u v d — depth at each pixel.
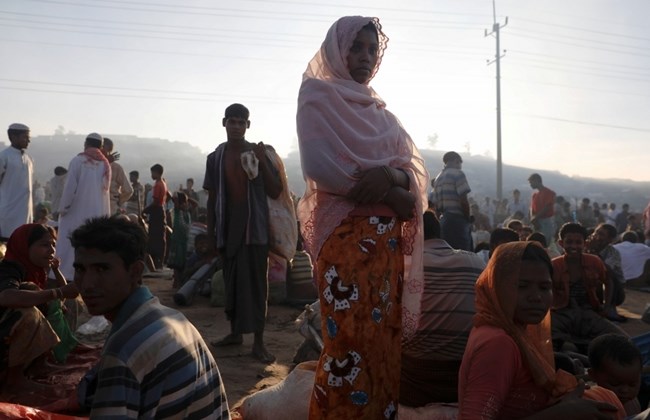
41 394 4.26
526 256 2.63
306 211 3.06
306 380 3.69
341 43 3.02
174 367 2.21
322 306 2.91
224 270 5.72
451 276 3.61
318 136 2.88
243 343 6.22
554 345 5.44
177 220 9.84
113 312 2.35
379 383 2.87
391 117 3.12
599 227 9.48
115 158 10.35
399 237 3.03
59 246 7.63
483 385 2.54
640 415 2.64
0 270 4.45
